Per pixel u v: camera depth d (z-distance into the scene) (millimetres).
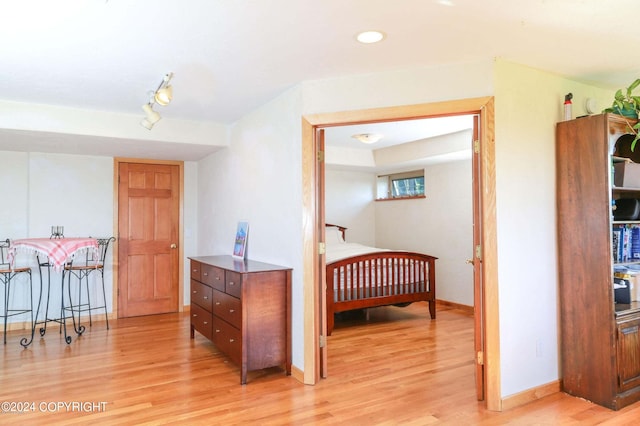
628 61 2738
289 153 3334
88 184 5086
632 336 2785
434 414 2607
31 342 4098
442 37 2369
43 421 2508
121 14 2070
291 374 3266
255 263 3697
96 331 4590
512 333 2754
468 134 5000
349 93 3006
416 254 5172
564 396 2881
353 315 5430
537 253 2879
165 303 5520
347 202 7250
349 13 2082
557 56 2650
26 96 3473
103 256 5105
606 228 2725
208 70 2887
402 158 5988
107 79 3051
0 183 4637
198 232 5656
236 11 2053
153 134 4211
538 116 2898
